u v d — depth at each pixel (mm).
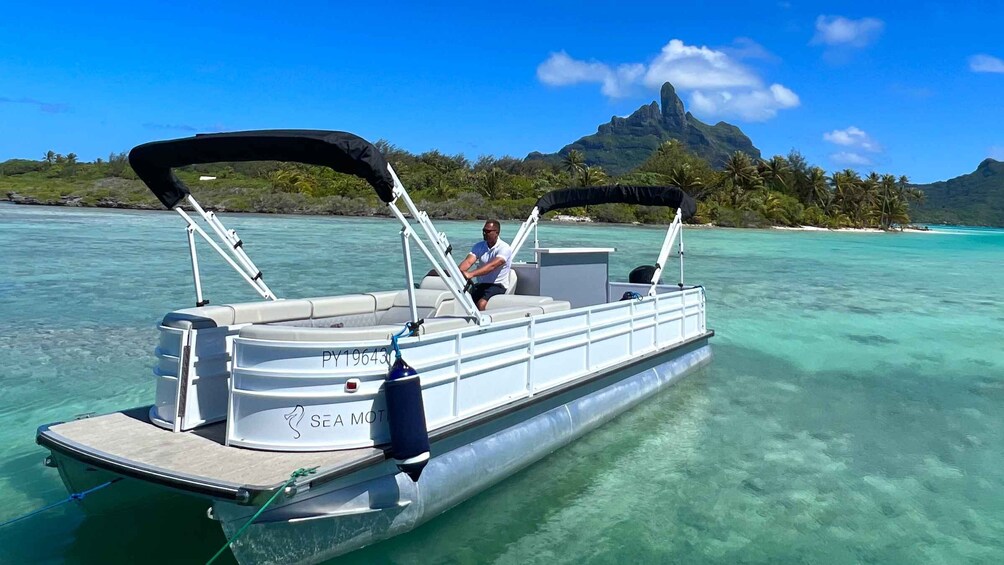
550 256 7512
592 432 6250
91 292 13266
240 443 4047
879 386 8383
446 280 4633
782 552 4297
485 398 4930
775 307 14727
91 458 3832
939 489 5305
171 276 15797
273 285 14867
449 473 4492
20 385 7195
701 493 5117
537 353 5473
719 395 7773
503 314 5199
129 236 27375
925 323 13055
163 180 4746
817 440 6359
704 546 4336
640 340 7164
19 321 10438
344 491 3881
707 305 14797
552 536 4398
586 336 6145
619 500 4961
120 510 4441
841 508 4934
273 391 3986
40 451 5531
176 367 4367
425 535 4336
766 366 9289
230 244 5328
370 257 21734
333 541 3895
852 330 12148
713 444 6168
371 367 4102
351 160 3988
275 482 3512
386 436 4180
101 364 8070
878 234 80438
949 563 4195
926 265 29094
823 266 26719
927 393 8094
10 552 4027
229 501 3420
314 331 4027
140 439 4141
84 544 4148
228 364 4477
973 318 13734
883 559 4234
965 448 6227
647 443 6145
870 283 20453
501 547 4234
